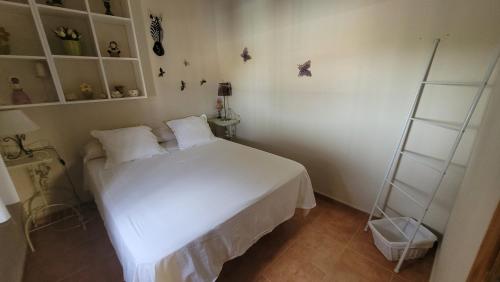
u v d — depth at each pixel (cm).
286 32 232
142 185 164
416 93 160
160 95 278
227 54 309
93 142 221
